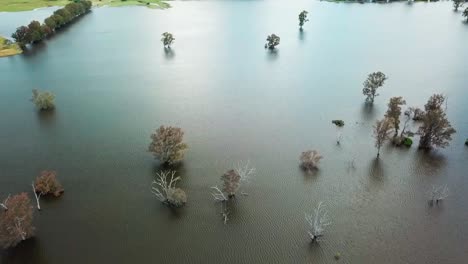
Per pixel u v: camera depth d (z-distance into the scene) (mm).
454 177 74812
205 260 57562
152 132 92250
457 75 125312
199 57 151375
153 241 60812
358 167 78125
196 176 75812
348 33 184125
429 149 83812
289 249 59438
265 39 176500
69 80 126938
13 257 57812
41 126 96188
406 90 114312
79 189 72312
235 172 71000
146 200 69375
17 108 106312
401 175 75625
